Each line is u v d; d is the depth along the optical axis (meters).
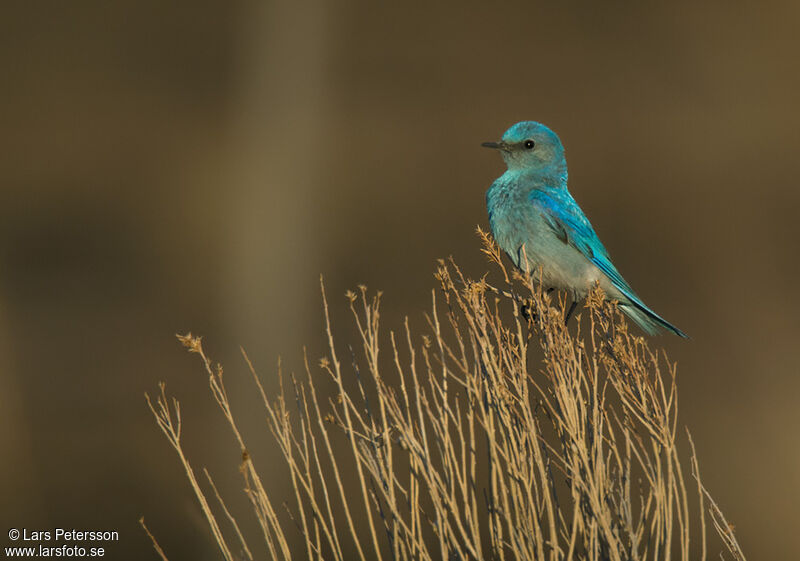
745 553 13.54
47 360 17.80
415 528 4.79
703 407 17.23
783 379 17.97
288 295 19.16
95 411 16.77
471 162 20.91
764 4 21.33
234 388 17.09
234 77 21.11
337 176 20.64
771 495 14.68
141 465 15.48
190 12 20.67
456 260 19.86
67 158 20.16
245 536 13.07
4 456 15.38
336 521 12.26
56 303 18.95
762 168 21.06
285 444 4.66
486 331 4.79
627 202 20.89
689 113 21.45
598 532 4.62
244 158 20.67
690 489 14.45
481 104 21.31
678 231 20.70
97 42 20.53
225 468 14.95
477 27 21.17
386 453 4.68
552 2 21.16
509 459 4.67
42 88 20.61
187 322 19.02
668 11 21.14
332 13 21.27
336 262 19.94
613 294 7.84
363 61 21.17
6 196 20.20
